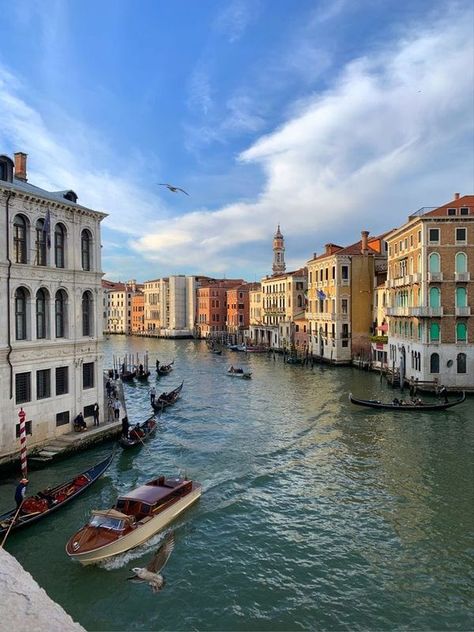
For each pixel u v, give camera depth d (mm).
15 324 19750
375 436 24797
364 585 12070
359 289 53750
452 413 29469
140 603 11406
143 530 13914
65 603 11375
